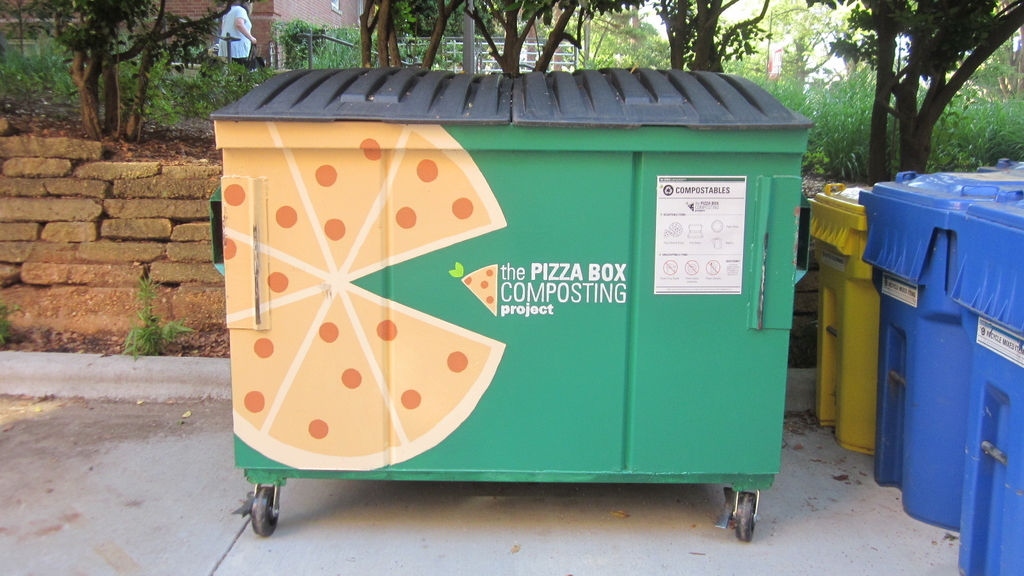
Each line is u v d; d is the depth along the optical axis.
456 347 3.02
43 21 6.32
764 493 3.66
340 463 3.11
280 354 3.03
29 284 5.15
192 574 2.96
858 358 4.00
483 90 3.09
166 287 5.12
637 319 3.00
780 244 2.93
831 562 3.10
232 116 2.81
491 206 2.93
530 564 3.06
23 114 6.19
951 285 3.12
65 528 3.23
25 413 4.34
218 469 3.76
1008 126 7.62
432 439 3.09
